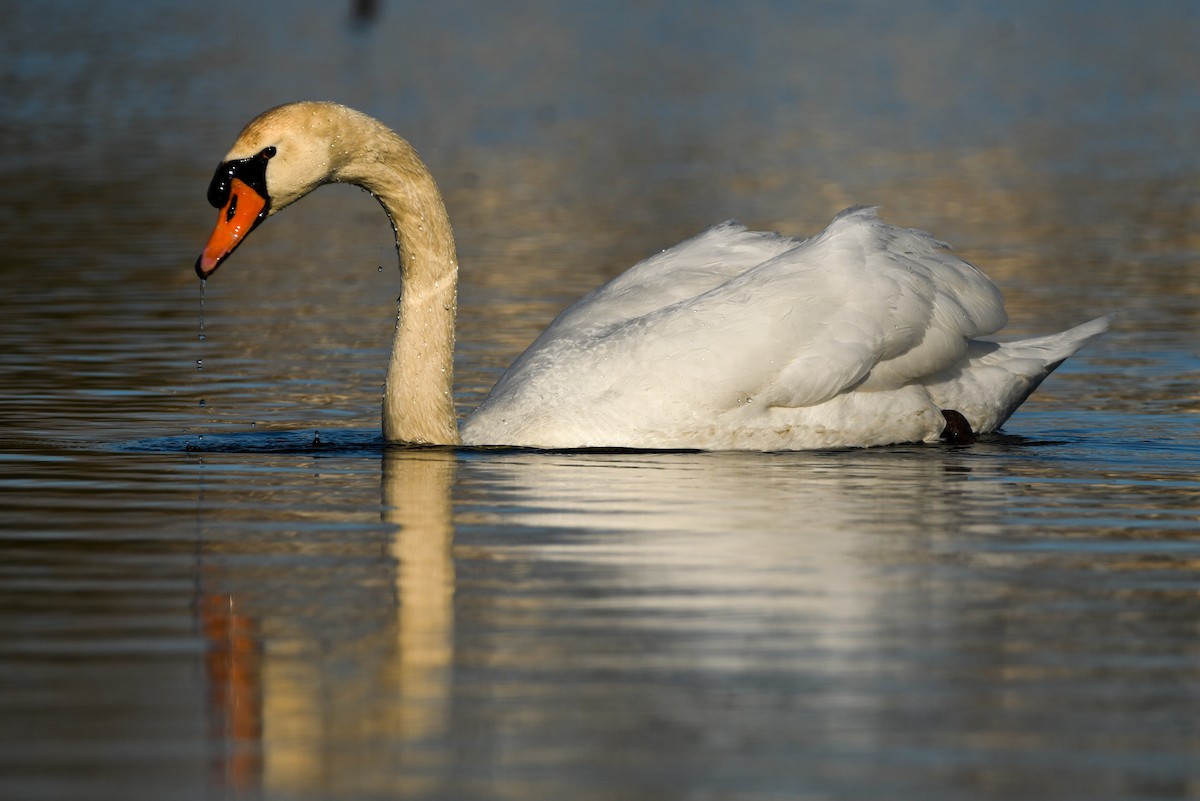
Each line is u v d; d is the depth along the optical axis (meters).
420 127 47.09
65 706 8.62
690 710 8.50
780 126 47.50
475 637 9.65
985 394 15.98
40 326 21.75
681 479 13.91
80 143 42.25
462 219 32.53
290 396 17.92
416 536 11.97
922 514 12.66
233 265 27.78
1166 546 11.74
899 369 15.46
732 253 16.66
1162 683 8.91
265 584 10.78
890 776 7.71
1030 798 7.50
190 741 8.15
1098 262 27.23
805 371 15.10
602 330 15.87
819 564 11.20
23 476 14.02
